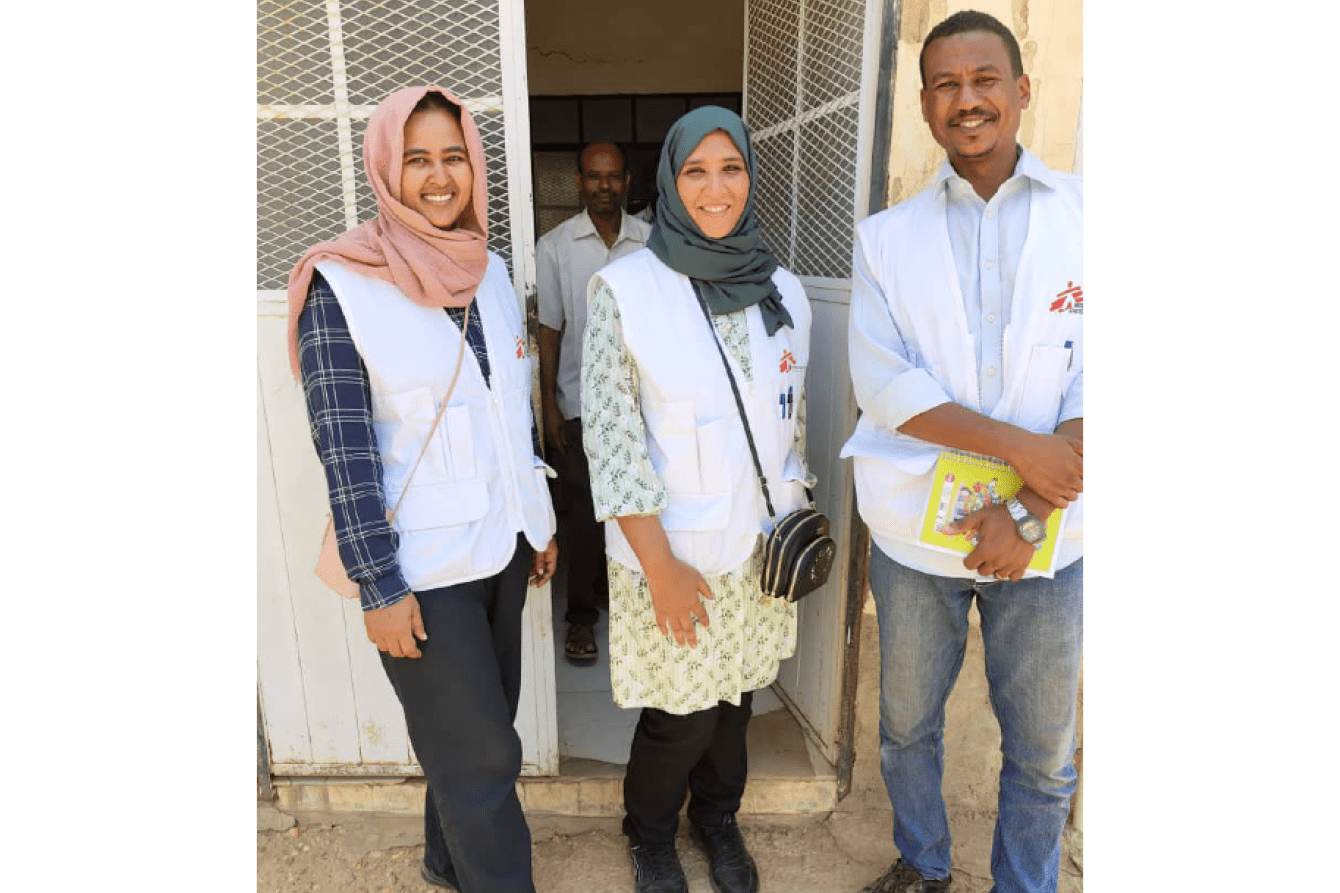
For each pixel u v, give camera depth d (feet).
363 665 8.63
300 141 7.59
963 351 6.24
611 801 8.93
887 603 7.04
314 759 8.82
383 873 8.32
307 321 5.95
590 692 10.62
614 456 6.54
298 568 8.35
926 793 7.53
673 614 6.63
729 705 7.77
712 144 6.45
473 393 6.41
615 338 6.63
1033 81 7.57
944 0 7.48
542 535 6.90
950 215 6.44
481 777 6.35
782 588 6.84
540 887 8.12
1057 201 6.21
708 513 6.77
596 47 15.70
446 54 7.57
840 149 8.45
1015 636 6.69
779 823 8.92
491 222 7.82
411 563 6.09
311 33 7.40
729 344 6.83
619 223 11.16
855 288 6.81
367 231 6.26
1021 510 6.06
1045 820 7.02
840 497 8.48
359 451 5.83
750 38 10.94
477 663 6.25
